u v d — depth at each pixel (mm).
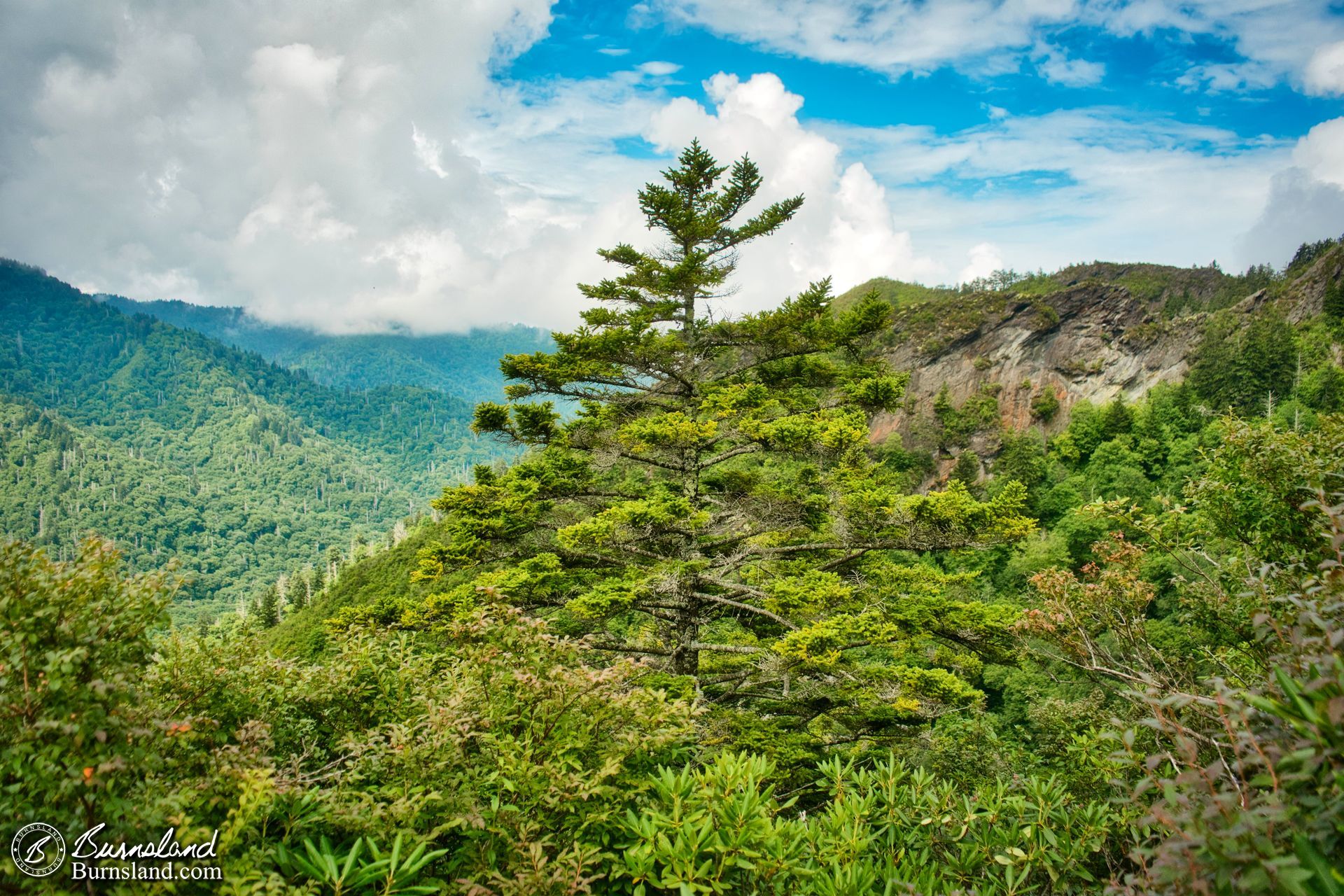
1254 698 2004
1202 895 1765
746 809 3385
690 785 3703
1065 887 3574
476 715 3725
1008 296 97000
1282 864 1652
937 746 9062
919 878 3658
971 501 9055
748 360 12742
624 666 4285
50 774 2227
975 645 9422
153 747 2615
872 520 9586
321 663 4992
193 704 3824
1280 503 5305
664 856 3256
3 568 2455
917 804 4156
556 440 11078
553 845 3463
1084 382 88750
